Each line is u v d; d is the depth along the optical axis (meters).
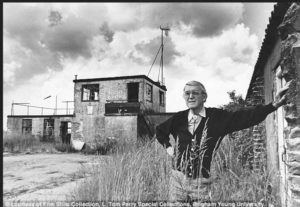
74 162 10.53
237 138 5.50
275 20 3.09
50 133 22.08
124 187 3.37
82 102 19.02
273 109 2.12
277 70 3.71
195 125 2.39
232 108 8.49
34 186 5.86
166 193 3.02
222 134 2.30
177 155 2.39
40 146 17.72
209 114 2.38
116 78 18.31
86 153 15.88
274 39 3.72
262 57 4.56
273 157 4.04
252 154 5.37
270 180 2.79
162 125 2.61
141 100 17.58
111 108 17.80
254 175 2.74
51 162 10.71
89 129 18.47
